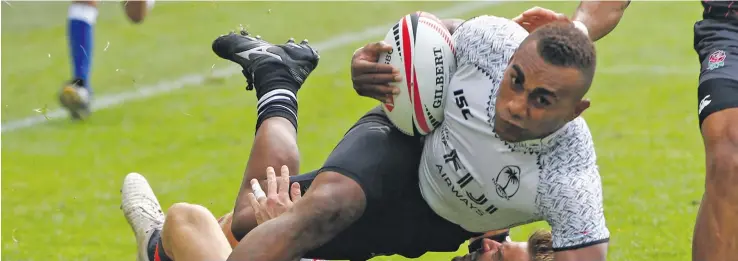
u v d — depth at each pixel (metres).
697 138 15.09
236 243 8.55
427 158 7.15
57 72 19.25
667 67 19.56
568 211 6.60
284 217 6.94
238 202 8.20
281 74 8.73
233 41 9.02
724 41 8.28
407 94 7.01
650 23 22.86
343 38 21.89
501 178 6.74
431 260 10.51
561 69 6.00
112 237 11.48
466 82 6.82
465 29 6.96
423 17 7.12
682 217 11.50
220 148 15.09
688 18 23.31
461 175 6.90
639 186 12.73
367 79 7.09
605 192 12.52
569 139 6.66
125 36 21.52
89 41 15.55
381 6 24.44
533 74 6.05
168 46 20.88
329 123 16.28
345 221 7.04
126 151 14.95
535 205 6.74
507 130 6.27
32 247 11.03
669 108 16.81
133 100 17.70
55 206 12.53
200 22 22.62
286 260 6.85
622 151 14.40
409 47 6.99
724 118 7.87
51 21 22.94
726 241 7.80
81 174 13.88
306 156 14.38
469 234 7.61
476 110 6.72
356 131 7.43
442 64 6.95
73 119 16.42
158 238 8.91
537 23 7.22
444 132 6.99
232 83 18.83
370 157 7.16
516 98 6.15
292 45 8.99
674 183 12.89
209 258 7.78
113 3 23.59
